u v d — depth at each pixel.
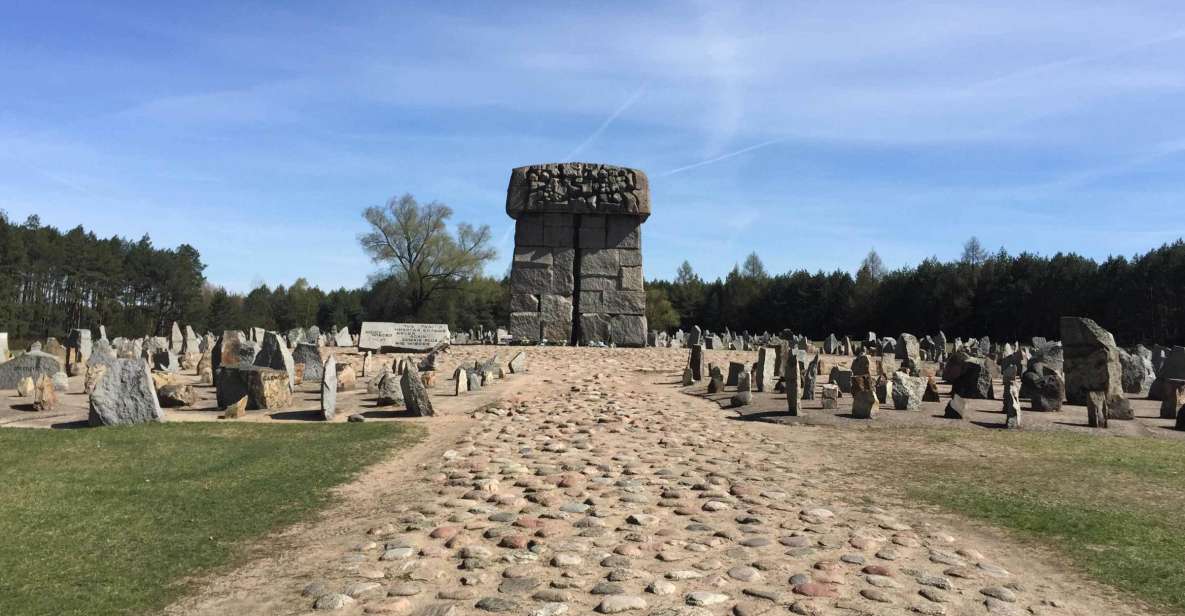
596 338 31.55
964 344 40.00
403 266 64.31
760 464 10.60
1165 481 9.62
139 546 6.79
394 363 23.06
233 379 15.17
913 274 67.38
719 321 84.12
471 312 75.56
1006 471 10.25
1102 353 16.36
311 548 6.78
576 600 5.40
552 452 11.22
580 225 32.31
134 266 66.25
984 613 5.29
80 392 16.61
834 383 18.70
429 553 6.46
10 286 52.91
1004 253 64.00
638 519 7.44
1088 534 7.34
